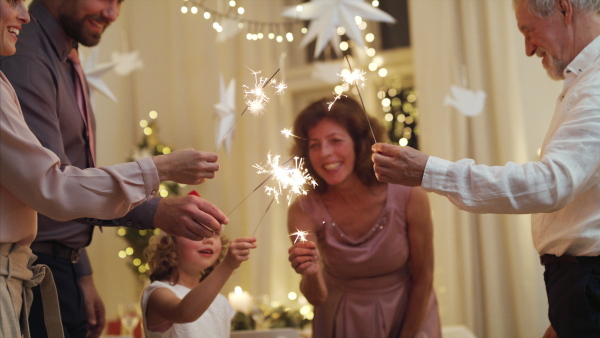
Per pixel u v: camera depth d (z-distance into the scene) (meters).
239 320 3.65
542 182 1.34
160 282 1.85
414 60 4.05
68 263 1.91
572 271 1.49
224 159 4.39
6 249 1.25
